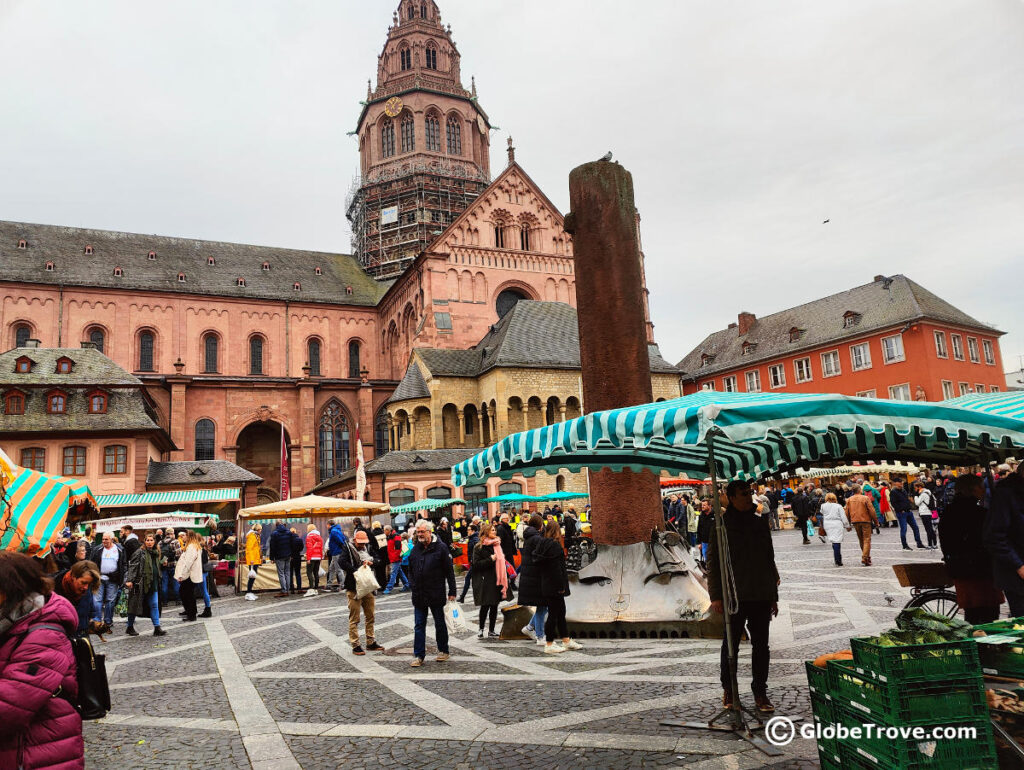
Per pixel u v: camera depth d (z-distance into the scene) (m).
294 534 23.86
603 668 9.82
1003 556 7.29
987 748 4.56
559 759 6.30
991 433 5.83
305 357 69.56
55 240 66.19
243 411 61.47
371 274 78.06
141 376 59.12
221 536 34.81
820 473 39.50
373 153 75.94
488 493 47.09
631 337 13.77
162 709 9.02
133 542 18.80
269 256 75.69
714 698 7.88
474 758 6.50
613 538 13.30
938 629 5.16
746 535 7.38
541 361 50.25
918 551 21.97
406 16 79.38
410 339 63.09
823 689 5.45
